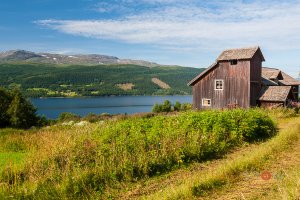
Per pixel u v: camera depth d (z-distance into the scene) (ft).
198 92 151.94
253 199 29.76
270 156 45.37
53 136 68.18
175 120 65.98
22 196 32.94
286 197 26.71
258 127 65.31
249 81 135.74
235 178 36.17
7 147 66.28
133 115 161.07
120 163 40.45
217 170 38.55
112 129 60.80
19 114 155.63
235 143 57.52
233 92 140.36
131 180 38.52
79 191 34.60
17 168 41.86
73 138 58.90
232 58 138.72
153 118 71.82
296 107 134.10
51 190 34.01
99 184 36.47
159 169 41.91
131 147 46.42
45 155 45.70
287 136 58.08
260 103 140.26
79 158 43.06
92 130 68.28
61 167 40.37
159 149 45.60
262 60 144.15
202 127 58.85
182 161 43.98
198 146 48.29
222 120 61.98
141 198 33.04
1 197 32.17
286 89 138.00
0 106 157.07
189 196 31.65
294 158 44.60
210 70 147.74
